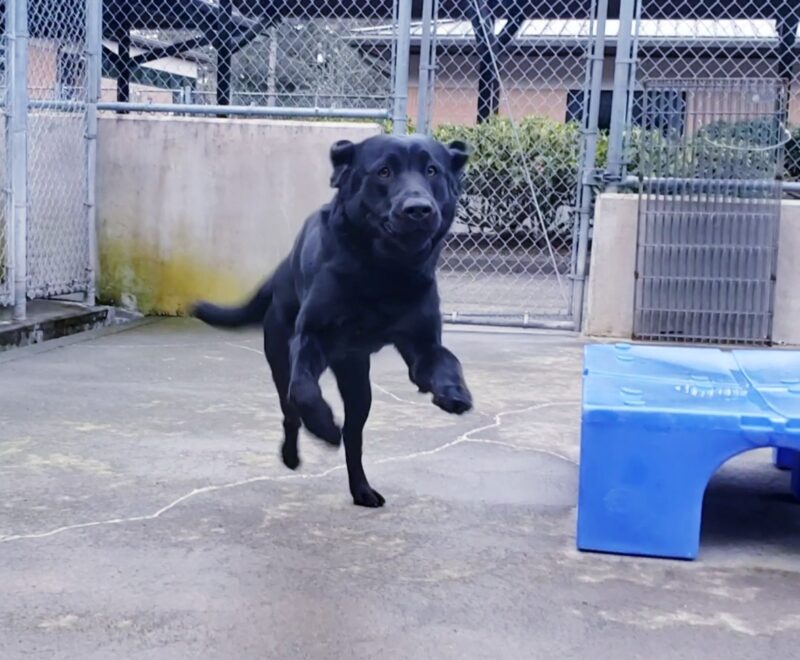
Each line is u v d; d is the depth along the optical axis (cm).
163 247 785
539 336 733
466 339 718
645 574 318
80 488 386
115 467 414
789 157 884
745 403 345
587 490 333
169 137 773
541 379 598
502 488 402
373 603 290
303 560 322
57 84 770
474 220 1102
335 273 317
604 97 1452
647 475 330
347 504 378
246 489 392
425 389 327
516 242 1097
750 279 691
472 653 259
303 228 361
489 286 999
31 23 756
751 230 687
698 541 332
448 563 323
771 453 474
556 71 1134
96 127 773
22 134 659
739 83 687
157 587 297
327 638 266
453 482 407
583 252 740
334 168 319
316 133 749
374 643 264
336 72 1067
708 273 695
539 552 335
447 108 1371
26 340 671
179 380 579
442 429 484
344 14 995
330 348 332
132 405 517
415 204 290
